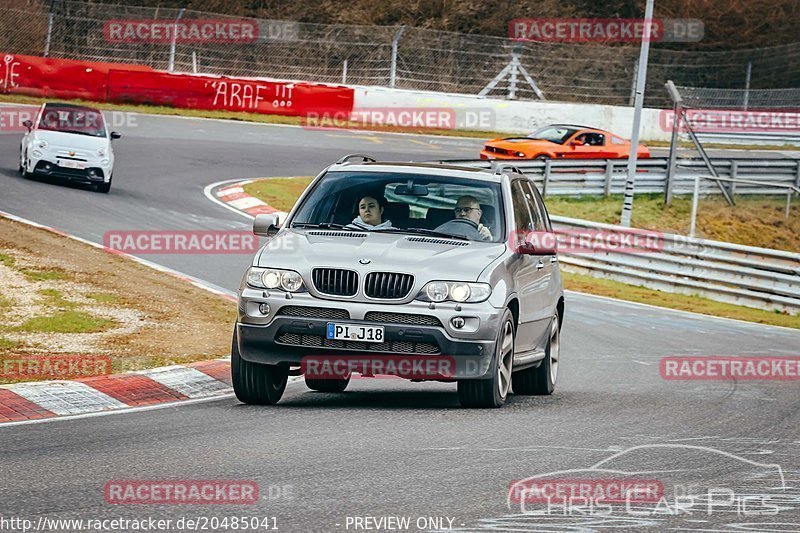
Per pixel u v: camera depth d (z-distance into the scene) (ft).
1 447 82.69
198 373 120.78
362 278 101.40
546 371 121.60
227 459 79.51
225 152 368.07
